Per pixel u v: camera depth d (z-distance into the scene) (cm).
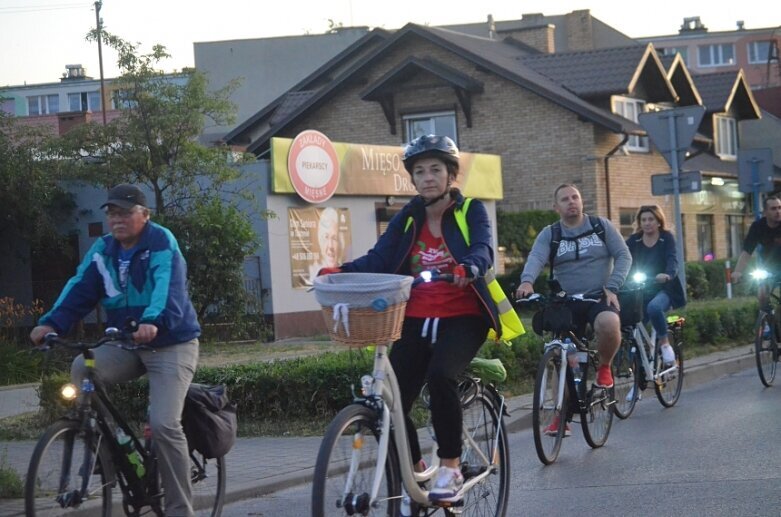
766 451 864
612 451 909
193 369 618
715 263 3116
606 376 918
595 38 5138
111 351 608
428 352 590
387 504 544
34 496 549
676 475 793
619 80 3153
